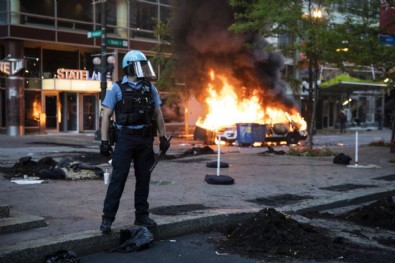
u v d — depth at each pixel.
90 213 6.37
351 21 14.96
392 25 14.57
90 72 29.55
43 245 4.72
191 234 5.97
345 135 34.31
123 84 5.28
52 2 26.73
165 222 5.77
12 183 8.98
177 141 24.30
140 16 31.11
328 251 5.23
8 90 25.84
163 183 9.30
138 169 5.47
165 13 32.56
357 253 5.26
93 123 29.67
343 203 7.93
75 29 27.81
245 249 5.31
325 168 12.16
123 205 6.90
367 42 14.41
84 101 29.23
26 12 25.72
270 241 5.44
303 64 19.53
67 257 4.61
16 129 26.00
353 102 47.06
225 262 4.90
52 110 27.95
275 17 15.70
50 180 9.39
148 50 31.27
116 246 5.29
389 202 7.24
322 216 7.21
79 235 5.10
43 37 26.16
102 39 21.05
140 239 5.23
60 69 27.55
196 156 15.35
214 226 6.23
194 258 5.01
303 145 23.30
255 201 7.63
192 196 7.93
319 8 16.22
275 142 23.22
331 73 38.25
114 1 29.50
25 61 25.80
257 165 12.73
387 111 49.19
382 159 14.76
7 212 5.69
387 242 5.79
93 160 13.69
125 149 5.26
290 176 10.61
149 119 5.35
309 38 15.88
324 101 43.25
